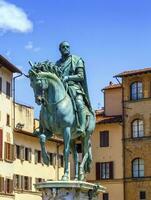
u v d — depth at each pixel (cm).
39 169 7362
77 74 1543
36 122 7688
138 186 7331
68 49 1574
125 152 7506
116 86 7981
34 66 1435
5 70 6800
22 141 7081
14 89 7019
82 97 1533
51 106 1455
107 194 7519
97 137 7750
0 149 6531
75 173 1568
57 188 1405
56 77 1462
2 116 6625
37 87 1424
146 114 7456
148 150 7350
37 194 7238
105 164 7631
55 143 7669
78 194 1417
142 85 7550
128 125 7562
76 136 1516
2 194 6431
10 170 6725
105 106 8044
